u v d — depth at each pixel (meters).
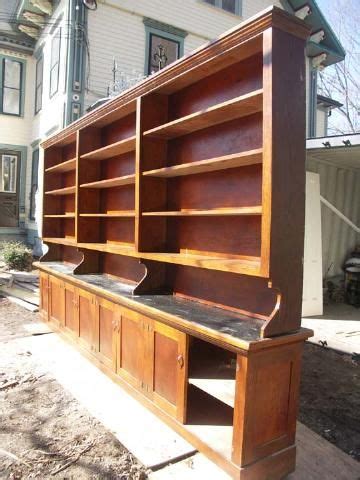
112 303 3.59
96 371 3.90
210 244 3.06
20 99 11.52
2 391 3.53
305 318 6.17
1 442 2.77
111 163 4.46
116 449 2.70
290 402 2.45
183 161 3.32
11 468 2.50
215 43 2.61
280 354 2.35
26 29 10.80
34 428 2.95
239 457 2.29
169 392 2.88
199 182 3.17
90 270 4.63
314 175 6.45
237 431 2.30
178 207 3.38
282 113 2.29
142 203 3.38
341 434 3.01
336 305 7.07
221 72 2.92
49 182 5.73
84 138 4.54
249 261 2.71
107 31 8.93
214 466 2.50
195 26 10.06
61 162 5.78
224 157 2.58
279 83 2.27
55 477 2.43
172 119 3.42
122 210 4.23
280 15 2.23
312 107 11.56
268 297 2.59
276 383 2.37
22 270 8.77
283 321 2.35
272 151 2.25
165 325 2.87
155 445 2.71
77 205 4.55
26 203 11.65
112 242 4.42
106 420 3.02
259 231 2.67
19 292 7.34
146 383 3.13
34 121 11.35
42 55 10.76
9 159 11.52
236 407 2.30
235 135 2.85
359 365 4.35
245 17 10.84
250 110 2.65
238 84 2.79
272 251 2.28
